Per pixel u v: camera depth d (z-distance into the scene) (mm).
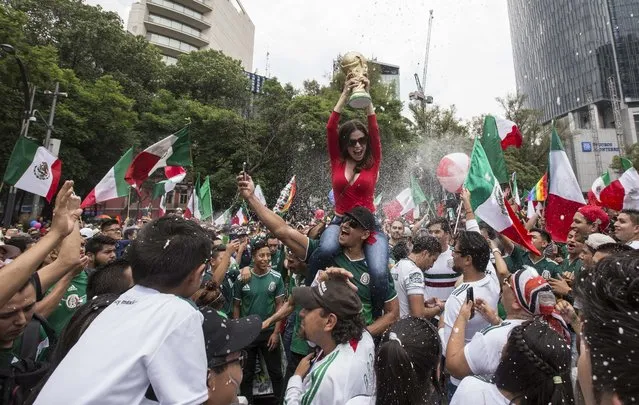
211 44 58688
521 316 2652
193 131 31453
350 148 3354
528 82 78500
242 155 30562
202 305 3363
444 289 4836
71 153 23906
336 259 2979
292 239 3068
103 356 1453
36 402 1411
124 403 1394
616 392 835
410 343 1945
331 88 34469
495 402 1823
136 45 32125
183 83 37094
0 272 1797
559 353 1728
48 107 22734
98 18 29656
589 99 63188
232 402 1907
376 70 33688
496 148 6258
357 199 3279
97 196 6727
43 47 21531
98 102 24484
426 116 35500
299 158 30812
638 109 60219
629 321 834
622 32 61781
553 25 70500
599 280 940
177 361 1495
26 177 5828
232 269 5586
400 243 6281
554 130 5746
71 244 2721
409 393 1845
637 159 44938
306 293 2420
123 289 2758
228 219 16734
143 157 6863
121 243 7367
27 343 2611
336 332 2291
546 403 1691
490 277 3500
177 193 30312
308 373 2441
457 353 2527
